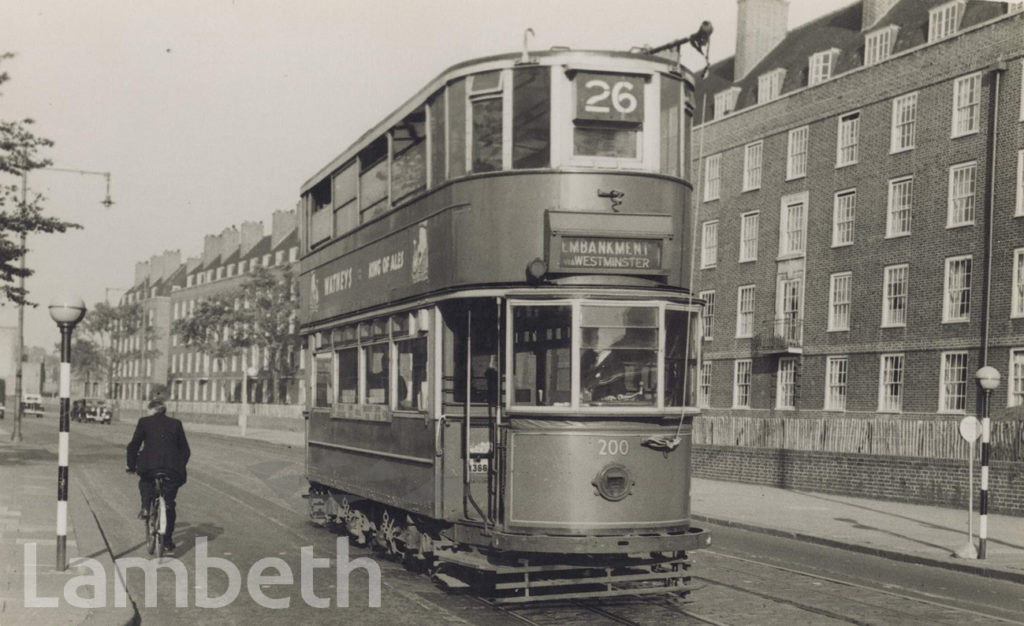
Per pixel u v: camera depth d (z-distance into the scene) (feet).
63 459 38.68
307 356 58.34
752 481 102.12
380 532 45.03
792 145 136.15
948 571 51.44
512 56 35.86
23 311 151.23
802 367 131.85
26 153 81.20
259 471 102.27
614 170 35.06
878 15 133.80
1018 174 105.29
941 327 112.68
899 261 118.73
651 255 34.91
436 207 38.34
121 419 295.69
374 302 45.37
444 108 38.09
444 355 37.32
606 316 34.22
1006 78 107.04
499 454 34.73
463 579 37.93
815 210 131.44
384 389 43.37
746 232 143.23
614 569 37.09
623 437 34.17
